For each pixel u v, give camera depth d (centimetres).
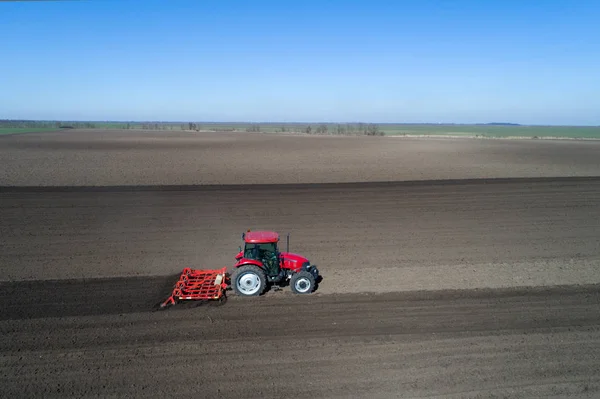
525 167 4038
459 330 977
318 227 1939
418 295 1180
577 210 2286
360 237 1788
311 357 853
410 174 3538
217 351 873
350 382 773
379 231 1877
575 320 1032
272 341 916
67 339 922
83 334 944
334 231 1875
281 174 3509
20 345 896
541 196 2648
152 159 4547
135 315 1044
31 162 4153
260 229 1905
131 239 1738
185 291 1144
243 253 1259
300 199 2534
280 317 1033
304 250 1611
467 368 822
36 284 1252
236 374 793
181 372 798
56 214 2123
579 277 1334
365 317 1039
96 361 835
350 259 1509
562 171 3775
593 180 3234
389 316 1046
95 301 1130
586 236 1812
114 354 861
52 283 1261
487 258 1527
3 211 2167
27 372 798
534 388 761
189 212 2203
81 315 1043
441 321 1022
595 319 1037
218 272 1282
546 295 1188
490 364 836
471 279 1312
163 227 1922
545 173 3647
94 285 1248
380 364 832
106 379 777
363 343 912
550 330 980
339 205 2384
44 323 998
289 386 759
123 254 1550
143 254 1553
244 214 2170
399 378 787
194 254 1560
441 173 3609
